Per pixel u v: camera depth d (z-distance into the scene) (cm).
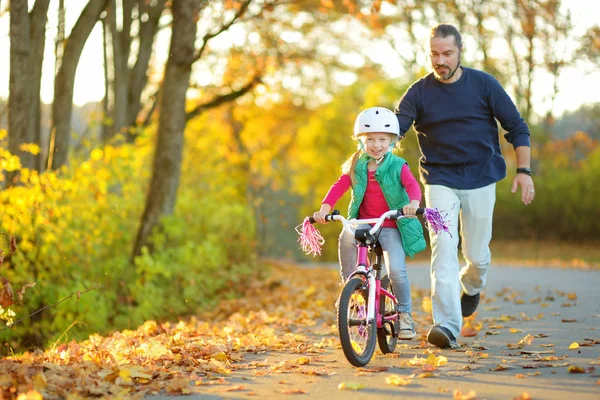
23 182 1077
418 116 706
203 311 1335
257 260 1900
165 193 1414
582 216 3553
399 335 658
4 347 1000
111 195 1326
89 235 1206
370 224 641
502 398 476
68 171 1239
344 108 5209
